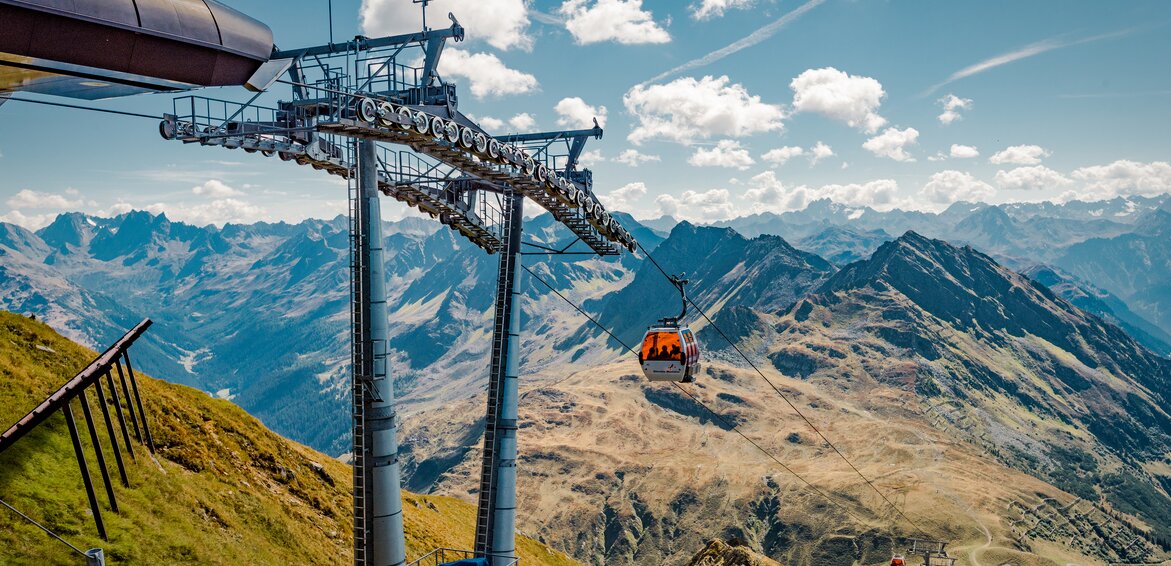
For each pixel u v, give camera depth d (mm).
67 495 42500
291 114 40500
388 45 45750
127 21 25359
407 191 54219
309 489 70375
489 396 56906
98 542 40156
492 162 50250
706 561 73562
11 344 55188
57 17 23797
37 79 25297
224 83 30281
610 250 67938
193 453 58875
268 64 32562
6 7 22703
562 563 119250
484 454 56469
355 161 40125
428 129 41844
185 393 71188
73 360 58344
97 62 25484
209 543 47312
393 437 40469
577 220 62844
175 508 48812
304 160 42000
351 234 40125
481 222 61500
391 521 40062
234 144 36812
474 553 49688
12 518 38531
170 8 26703
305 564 55625
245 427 72438
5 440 36375
